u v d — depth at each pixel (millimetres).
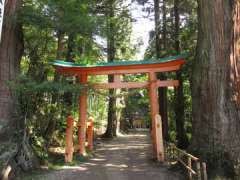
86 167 10281
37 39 10992
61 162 10773
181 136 13648
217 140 7824
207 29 8367
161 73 14883
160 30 15547
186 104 15688
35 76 10891
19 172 8398
